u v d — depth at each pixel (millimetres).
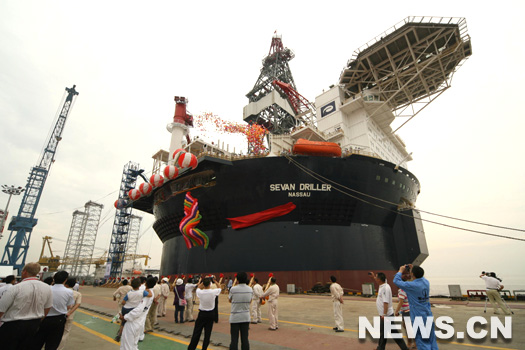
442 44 34781
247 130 45188
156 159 50000
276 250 29188
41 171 76312
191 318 12844
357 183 30422
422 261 35469
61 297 6496
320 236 29766
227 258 30422
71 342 9000
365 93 40094
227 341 8953
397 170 33062
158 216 39656
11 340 5047
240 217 31188
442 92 39125
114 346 8516
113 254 68625
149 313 10773
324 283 27922
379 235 31953
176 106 48312
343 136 37625
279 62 63719
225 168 30484
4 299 5148
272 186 29844
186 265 33625
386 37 35031
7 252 68938
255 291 12742
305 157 29359
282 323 12211
